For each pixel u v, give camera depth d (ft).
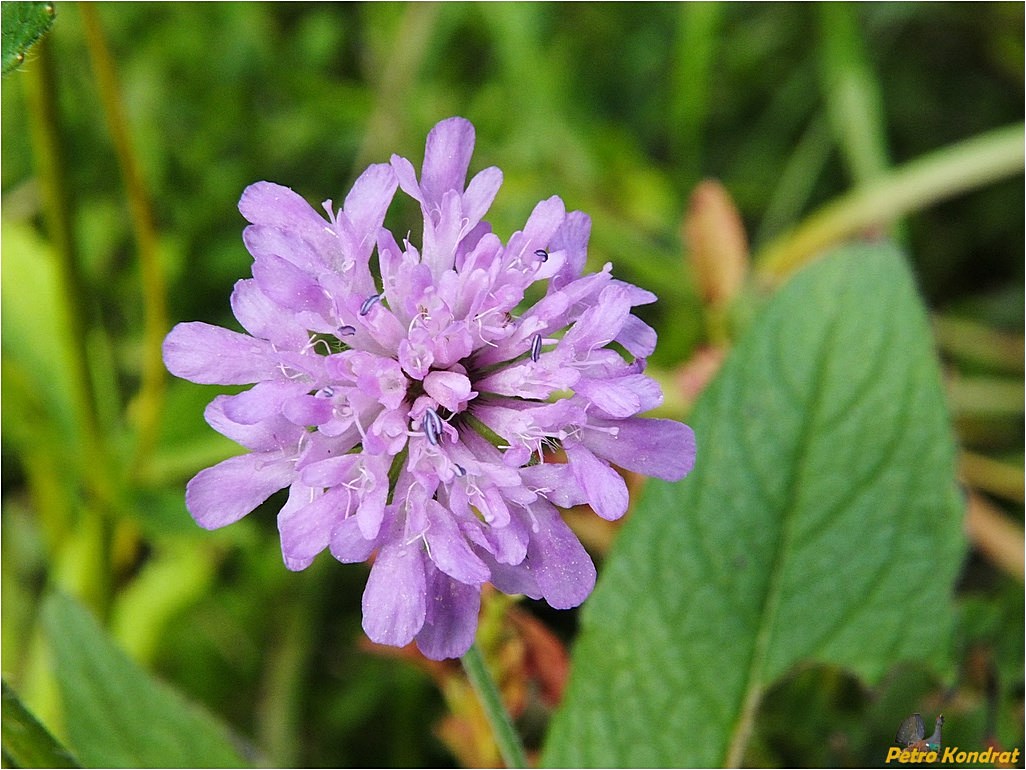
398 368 0.28
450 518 0.27
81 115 0.51
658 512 0.35
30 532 0.49
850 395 0.35
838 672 0.36
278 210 0.29
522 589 0.28
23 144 0.50
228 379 0.28
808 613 0.35
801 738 0.36
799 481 0.35
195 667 0.46
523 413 0.28
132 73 0.53
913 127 0.58
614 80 0.58
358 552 0.26
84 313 0.43
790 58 0.58
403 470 0.28
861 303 0.35
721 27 0.58
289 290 0.27
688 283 0.51
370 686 0.46
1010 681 0.37
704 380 0.44
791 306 0.36
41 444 0.47
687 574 0.35
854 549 0.35
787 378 0.35
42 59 0.38
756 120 0.58
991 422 0.50
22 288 0.47
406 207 0.50
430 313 0.28
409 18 0.51
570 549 0.28
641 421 0.29
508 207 0.51
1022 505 0.48
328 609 0.48
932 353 0.35
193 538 0.46
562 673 0.37
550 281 0.29
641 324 0.29
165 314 0.48
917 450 0.35
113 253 0.51
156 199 0.52
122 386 0.51
